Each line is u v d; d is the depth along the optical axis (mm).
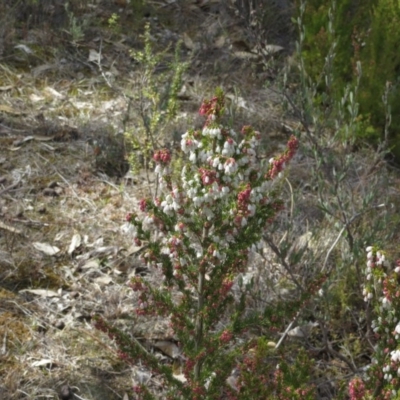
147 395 3947
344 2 7391
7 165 6148
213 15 8555
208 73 7664
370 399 3711
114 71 7441
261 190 3682
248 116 7055
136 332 4887
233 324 3932
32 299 5043
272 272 5164
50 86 7152
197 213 3773
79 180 6102
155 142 6094
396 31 6797
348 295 5168
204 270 3863
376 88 6824
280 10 8477
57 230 5605
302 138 6746
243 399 3758
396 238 5586
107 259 5406
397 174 6691
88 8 8242
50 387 4469
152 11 8516
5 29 7523
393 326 3895
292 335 4965
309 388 3695
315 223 5801
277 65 7844
